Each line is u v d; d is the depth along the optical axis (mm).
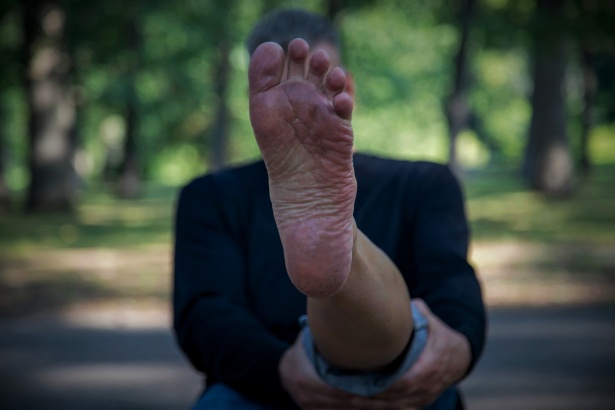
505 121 59875
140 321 9562
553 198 26406
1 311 10172
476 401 6078
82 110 35188
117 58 25312
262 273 2480
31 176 25594
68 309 10320
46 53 25234
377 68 32375
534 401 6059
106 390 6562
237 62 29531
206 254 2510
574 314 9469
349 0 21703
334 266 1841
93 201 31953
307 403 2227
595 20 19984
